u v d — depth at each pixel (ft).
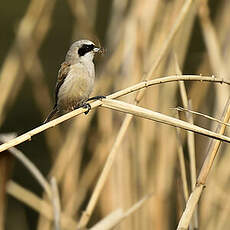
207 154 24.54
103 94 34.78
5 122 63.57
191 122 27.40
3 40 64.49
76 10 37.24
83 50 32.71
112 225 31.32
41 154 62.54
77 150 35.73
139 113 23.91
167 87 33.73
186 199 27.58
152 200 33.35
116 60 34.47
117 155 33.86
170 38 28.25
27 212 55.47
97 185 30.14
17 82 38.52
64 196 35.47
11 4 65.16
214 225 33.22
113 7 35.53
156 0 34.01
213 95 36.50
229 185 33.71
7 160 32.12
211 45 33.96
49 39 64.03
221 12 35.81
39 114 64.44
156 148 33.60
